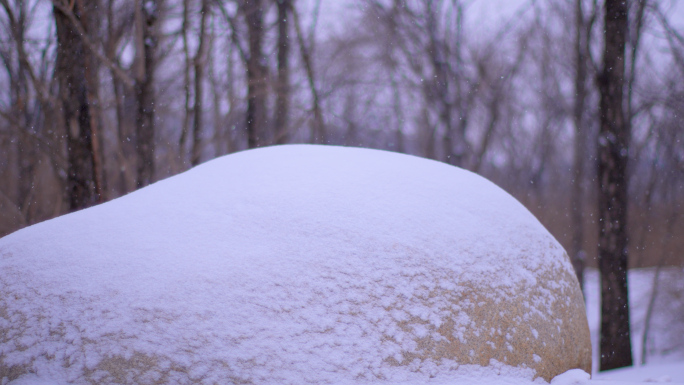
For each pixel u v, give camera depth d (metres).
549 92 22.12
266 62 13.94
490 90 18.61
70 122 8.73
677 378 7.00
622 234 10.73
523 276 3.88
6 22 13.47
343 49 17.36
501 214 4.20
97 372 3.21
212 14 12.34
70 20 8.88
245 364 3.19
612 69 10.89
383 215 3.81
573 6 17.31
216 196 4.01
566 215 25.31
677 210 20.70
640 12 13.73
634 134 18.78
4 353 3.39
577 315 4.11
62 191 12.31
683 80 16.28
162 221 3.84
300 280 3.43
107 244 3.70
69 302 3.44
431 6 17.23
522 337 3.66
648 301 17.14
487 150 20.03
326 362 3.23
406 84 18.02
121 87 13.29
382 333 3.34
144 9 10.52
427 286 3.52
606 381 3.80
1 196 13.56
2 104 14.38
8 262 3.81
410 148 20.58
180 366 3.19
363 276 3.48
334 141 18.50
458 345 3.44
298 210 3.80
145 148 10.37
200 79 12.71
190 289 3.38
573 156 19.83
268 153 4.65
